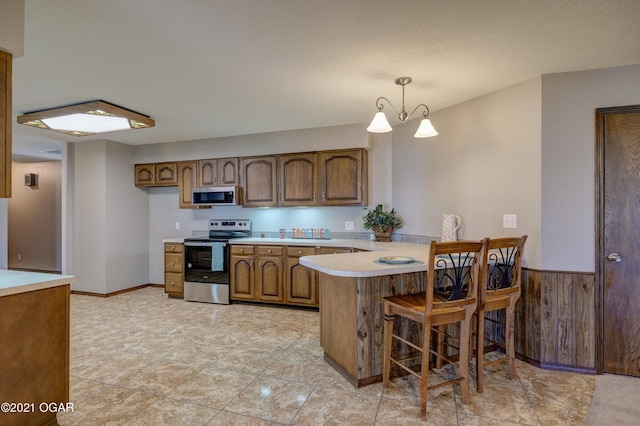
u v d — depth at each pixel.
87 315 4.14
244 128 4.53
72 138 4.96
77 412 2.14
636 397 2.30
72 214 5.23
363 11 1.91
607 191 2.62
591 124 2.65
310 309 4.37
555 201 2.72
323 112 3.83
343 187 4.43
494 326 3.04
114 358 2.92
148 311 4.31
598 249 2.63
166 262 5.00
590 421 2.04
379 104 3.53
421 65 2.61
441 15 1.95
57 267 6.81
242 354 3.00
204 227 5.49
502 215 3.06
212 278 4.68
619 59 2.49
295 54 2.43
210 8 1.86
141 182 5.46
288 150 4.66
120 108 3.57
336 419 2.06
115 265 5.18
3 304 1.77
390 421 2.04
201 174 5.09
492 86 3.03
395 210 4.43
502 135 3.07
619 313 2.62
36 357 1.91
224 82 2.93
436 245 2.05
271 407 2.19
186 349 3.12
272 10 1.89
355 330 2.43
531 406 2.19
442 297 2.41
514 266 2.48
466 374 2.21
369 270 2.25
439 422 2.03
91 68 2.63
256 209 5.22
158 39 2.20
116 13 1.90
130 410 2.16
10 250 7.20
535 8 1.88
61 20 1.97
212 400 2.27
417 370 2.64
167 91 3.14
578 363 2.68
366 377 2.45
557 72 2.71
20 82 2.89
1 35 1.67
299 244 4.32
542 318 2.74
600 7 1.86
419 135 2.91
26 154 6.11
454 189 3.55
